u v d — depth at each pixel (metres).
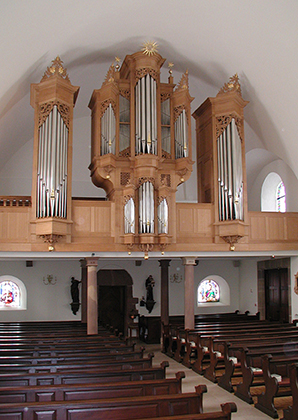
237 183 16.30
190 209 16.58
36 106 15.30
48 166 14.72
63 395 7.76
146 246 15.51
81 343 12.82
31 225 14.84
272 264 21.30
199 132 18.64
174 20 15.29
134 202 15.66
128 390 7.98
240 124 16.97
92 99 17.22
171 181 16.44
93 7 13.50
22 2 11.73
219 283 25.23
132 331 23.77
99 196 22.52
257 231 17.06
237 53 15.80
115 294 24.38
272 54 14.62
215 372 13.65
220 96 16.80
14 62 13.69
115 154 16.12
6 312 21.86
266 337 13.66
